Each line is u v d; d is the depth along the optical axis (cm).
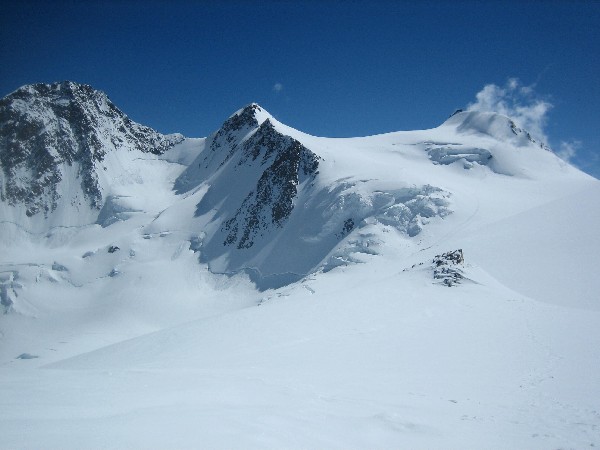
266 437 854
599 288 4444
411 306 3584
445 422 1233
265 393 1323
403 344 2592
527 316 3275
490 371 2011
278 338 2850
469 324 3073
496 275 5153
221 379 1520
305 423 1010
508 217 7794
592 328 2862
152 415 917
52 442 707
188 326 3612
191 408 1011
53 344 7575
